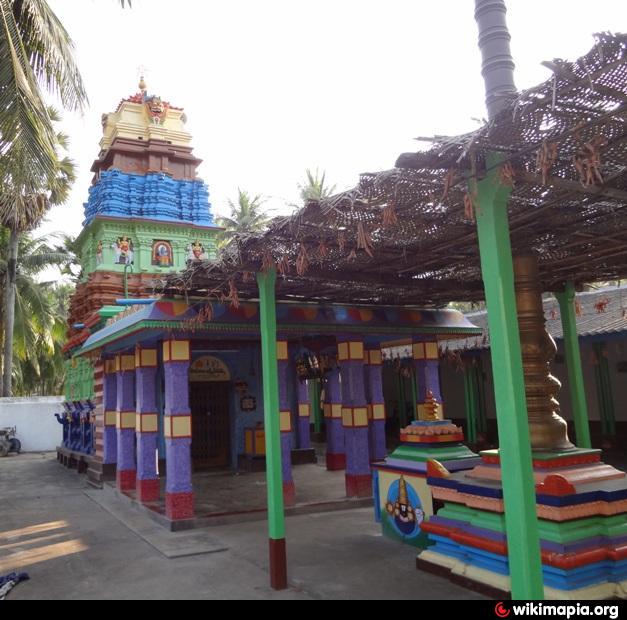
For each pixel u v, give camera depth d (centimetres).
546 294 1852
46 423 2456
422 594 538
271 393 612
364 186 418
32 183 801
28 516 1016
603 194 411
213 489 1129
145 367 1021
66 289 3562
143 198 1509
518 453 360
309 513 926
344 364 1020
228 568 646
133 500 1048
